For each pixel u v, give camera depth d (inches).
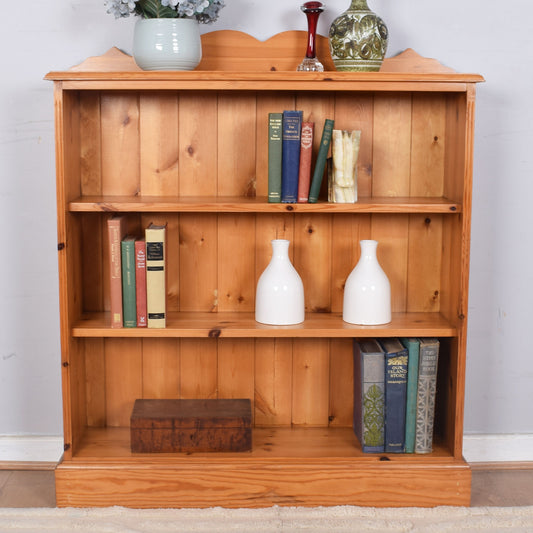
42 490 81.8
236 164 81.8
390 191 82.5
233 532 71.7
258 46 80.5
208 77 71.2
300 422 86.0
